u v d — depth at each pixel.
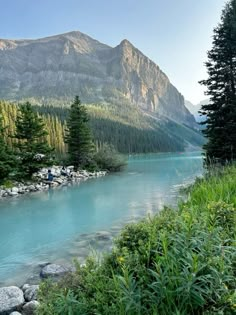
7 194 16.58
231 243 2.77
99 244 7.21
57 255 6.62
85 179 24.25
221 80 17.28
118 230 8.46
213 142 17.16
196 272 2.00
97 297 2.27
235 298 1.91
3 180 18.23
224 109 17.00
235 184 5.79
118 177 25.23
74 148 29.30
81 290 2.69
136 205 12.19
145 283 2.26
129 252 2.85
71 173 25.62
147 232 3.16
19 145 21.03
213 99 17.58
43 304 2.48
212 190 5.34
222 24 18.05
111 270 2.55
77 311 2.26
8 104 48.62
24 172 20.25
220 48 17.81
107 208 11.86
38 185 19.45
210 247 2.30
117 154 32.53
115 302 2.23
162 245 2.43
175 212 4.27
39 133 21.59
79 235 8.20
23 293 4.48
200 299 1.91
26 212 11.75
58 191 17.78
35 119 21.53
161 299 2.00
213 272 2.07
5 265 6.15
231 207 3.58
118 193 15.89
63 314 2.27
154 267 2.44
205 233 2.44
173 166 37.25
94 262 3.11
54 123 54.31
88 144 29.52
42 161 21.36
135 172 30.02
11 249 7.23
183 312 1.89
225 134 16.53
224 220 3.34
